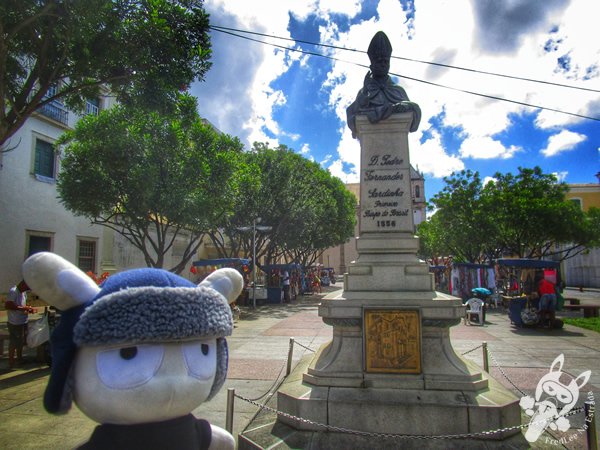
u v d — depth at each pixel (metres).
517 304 12.96
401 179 5.19
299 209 23.30
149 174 12.17
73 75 8.17
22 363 8.03
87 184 12.54
